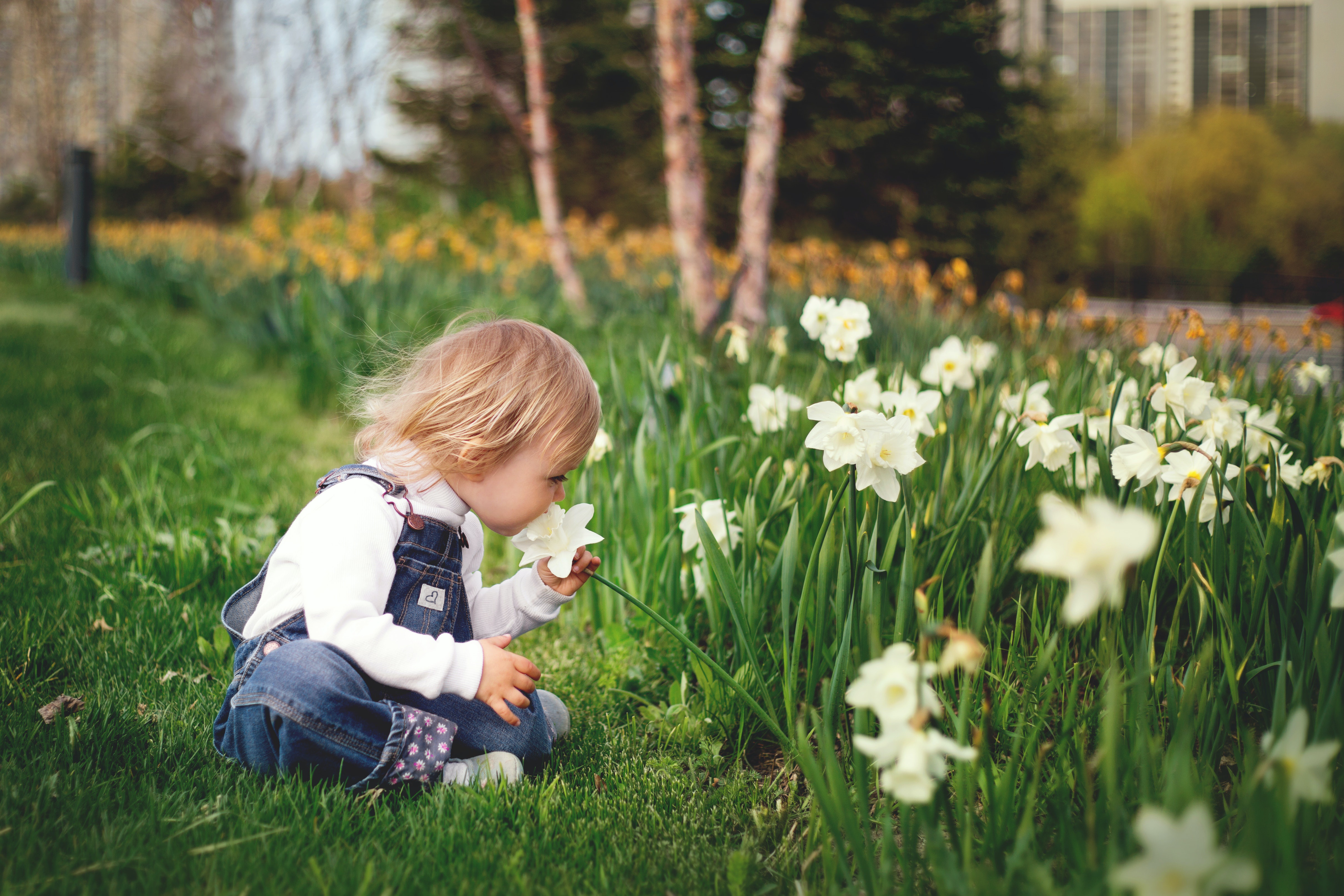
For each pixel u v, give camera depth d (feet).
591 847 4.73
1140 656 4.90
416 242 28.07
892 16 56.03
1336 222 146.41
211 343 24.75
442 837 4.58
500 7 84.02
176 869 4.20
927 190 59.26
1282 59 224.94
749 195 18.15
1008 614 6.66
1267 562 5.11
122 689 6.31
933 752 3.23
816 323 7.72
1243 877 2.31
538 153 23.72
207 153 93.25
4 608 7.39
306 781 5.02
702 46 59.41
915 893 4.08
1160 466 5.09
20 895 3.95
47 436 13.39
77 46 96.48
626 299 21.66
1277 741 4.11
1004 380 9.61
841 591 5.31
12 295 36.37
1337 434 6.68
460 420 5.04
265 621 5.16
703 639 7.29
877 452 4.87
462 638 5.34
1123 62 231.71
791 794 5.28
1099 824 4.19
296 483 11.87
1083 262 134.21
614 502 7.96
